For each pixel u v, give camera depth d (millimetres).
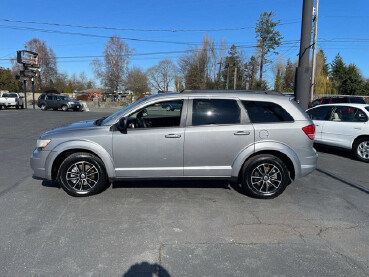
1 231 3252
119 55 49969
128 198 4312
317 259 2777
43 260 2701
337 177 5574
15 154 7359
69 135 4215
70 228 3348
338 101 17250
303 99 8898
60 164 4426
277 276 2512
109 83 50969
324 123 7816
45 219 3576
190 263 2686
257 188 4344
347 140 7230
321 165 6566
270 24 49969
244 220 3623
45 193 4488
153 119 4340
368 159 6863
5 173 5613
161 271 2564
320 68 41719
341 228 3434
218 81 52781
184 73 56125
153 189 4707
